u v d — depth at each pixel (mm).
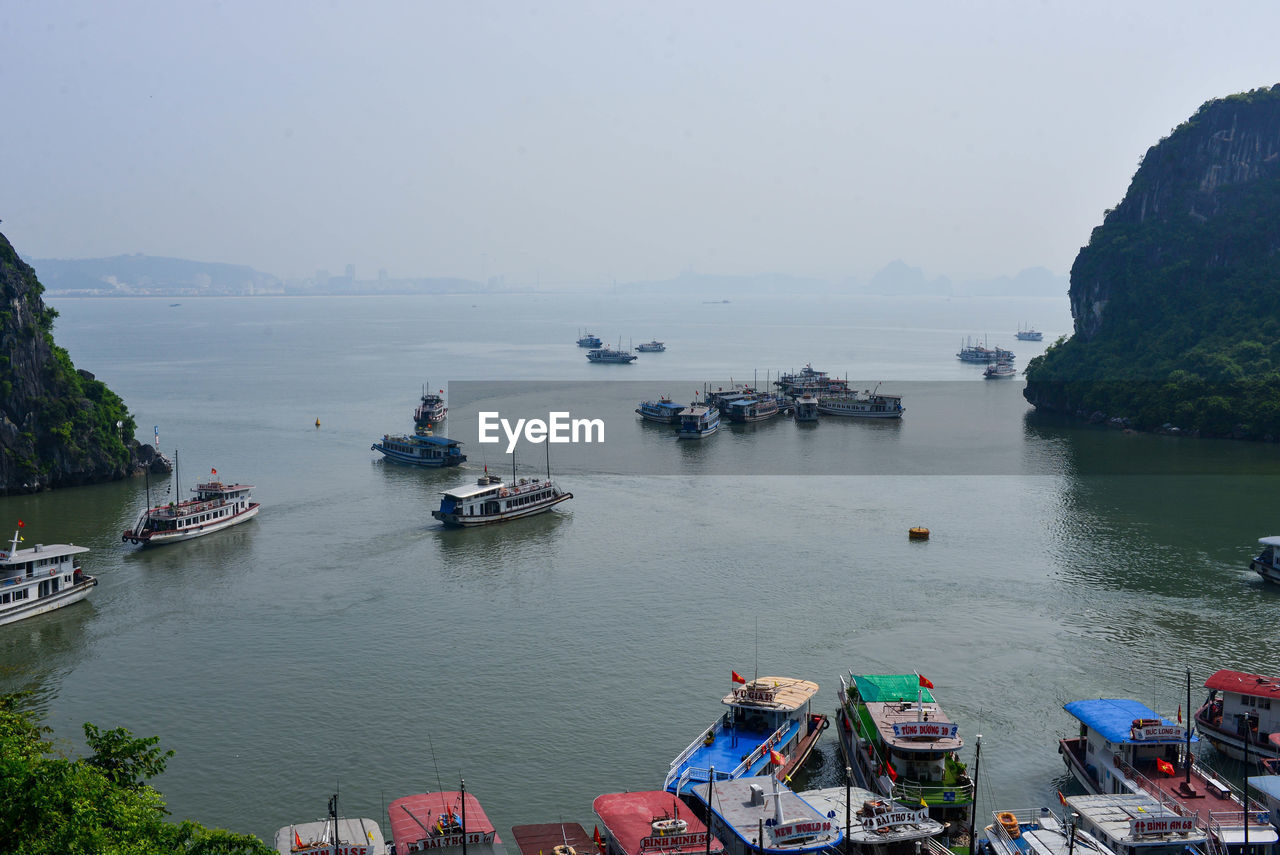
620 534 183750
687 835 78812
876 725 95312
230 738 105000
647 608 142500
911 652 125812
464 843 75812
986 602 143750
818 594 147875
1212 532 180875
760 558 166750
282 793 94562
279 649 128625
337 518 196875
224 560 168500
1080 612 139375
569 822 86812
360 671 121250
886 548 172375
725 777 92562
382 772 98062
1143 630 132625
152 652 128375
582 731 105812
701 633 132500
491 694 114562
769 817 81562
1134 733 91250
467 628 135125
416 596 148875
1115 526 186125
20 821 71312
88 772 77375
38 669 123188
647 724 107250
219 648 129250
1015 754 101438
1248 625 134000
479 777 97125
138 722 108938
